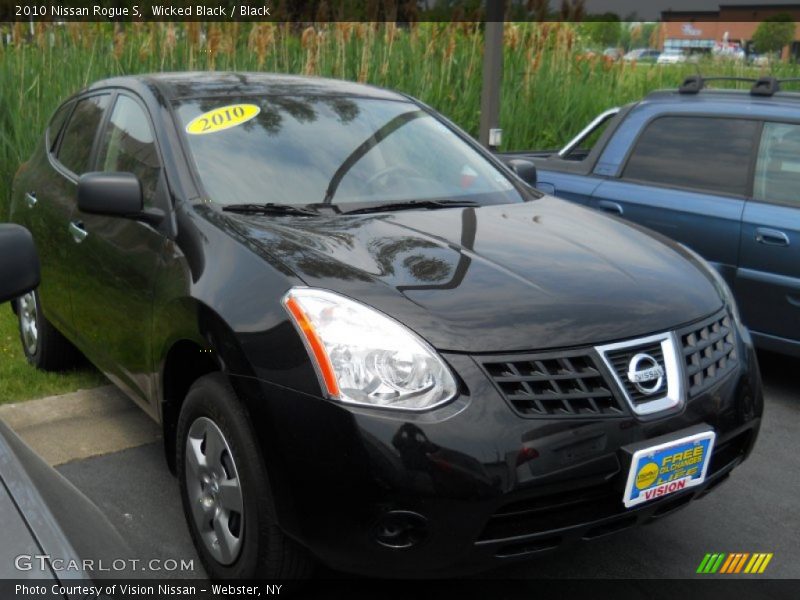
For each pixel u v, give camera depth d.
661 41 11.63
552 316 2.54
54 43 7.66
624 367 2.53
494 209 3.51
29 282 1.89
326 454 2.30
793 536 3.30
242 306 2.58
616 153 5.55
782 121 4.82
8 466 1.51
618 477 2.43
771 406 4.68
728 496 3.62
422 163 3.77
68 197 4.10
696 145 5.18
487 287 2.63
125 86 4.04
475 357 2.38
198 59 8.13
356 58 8.73
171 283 2.95
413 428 2.27
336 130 3.73
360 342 2.37
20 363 4.88
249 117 3.63
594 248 3.11
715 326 2.87
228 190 3.25
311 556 2.48
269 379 2.42
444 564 2.32
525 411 2.36
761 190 4.80
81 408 4.30
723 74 11.79
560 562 3.06
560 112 9.41
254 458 2.49
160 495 3.50
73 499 1.67
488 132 7.12
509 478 2.28
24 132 6.86
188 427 2.82
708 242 4.89
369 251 2.83
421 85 8.74
